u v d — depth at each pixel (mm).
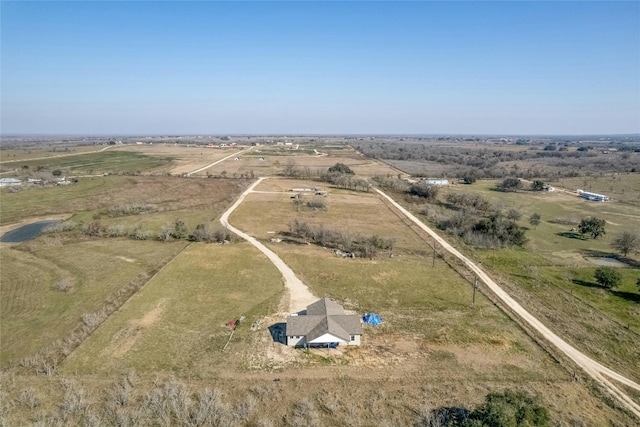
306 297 65062
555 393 43188
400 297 66125
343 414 39344
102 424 37281
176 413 38656
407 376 45781
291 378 45000
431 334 54844
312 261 80812
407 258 84750
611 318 62344
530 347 52406
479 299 66125
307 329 51469
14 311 59750
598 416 39969
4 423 37000
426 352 50625
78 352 49531
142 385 43281
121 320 57094
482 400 41562
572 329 57562
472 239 99750
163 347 50812
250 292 66562
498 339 53969
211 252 85000
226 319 57844
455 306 63375
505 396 37094
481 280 74062
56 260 79625
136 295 64750
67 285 67750
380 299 65188
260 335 53750
